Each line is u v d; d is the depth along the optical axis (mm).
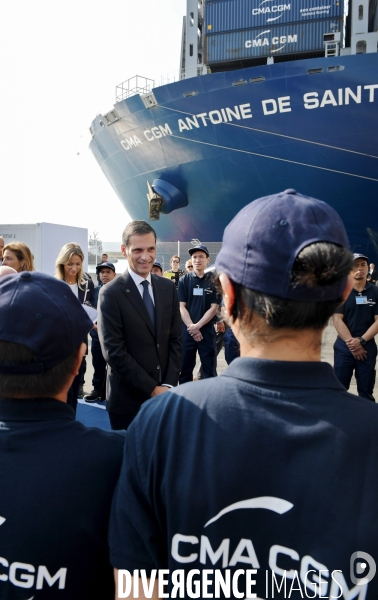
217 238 18500
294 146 13906
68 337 909
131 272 2768
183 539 659
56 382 904
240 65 17391
